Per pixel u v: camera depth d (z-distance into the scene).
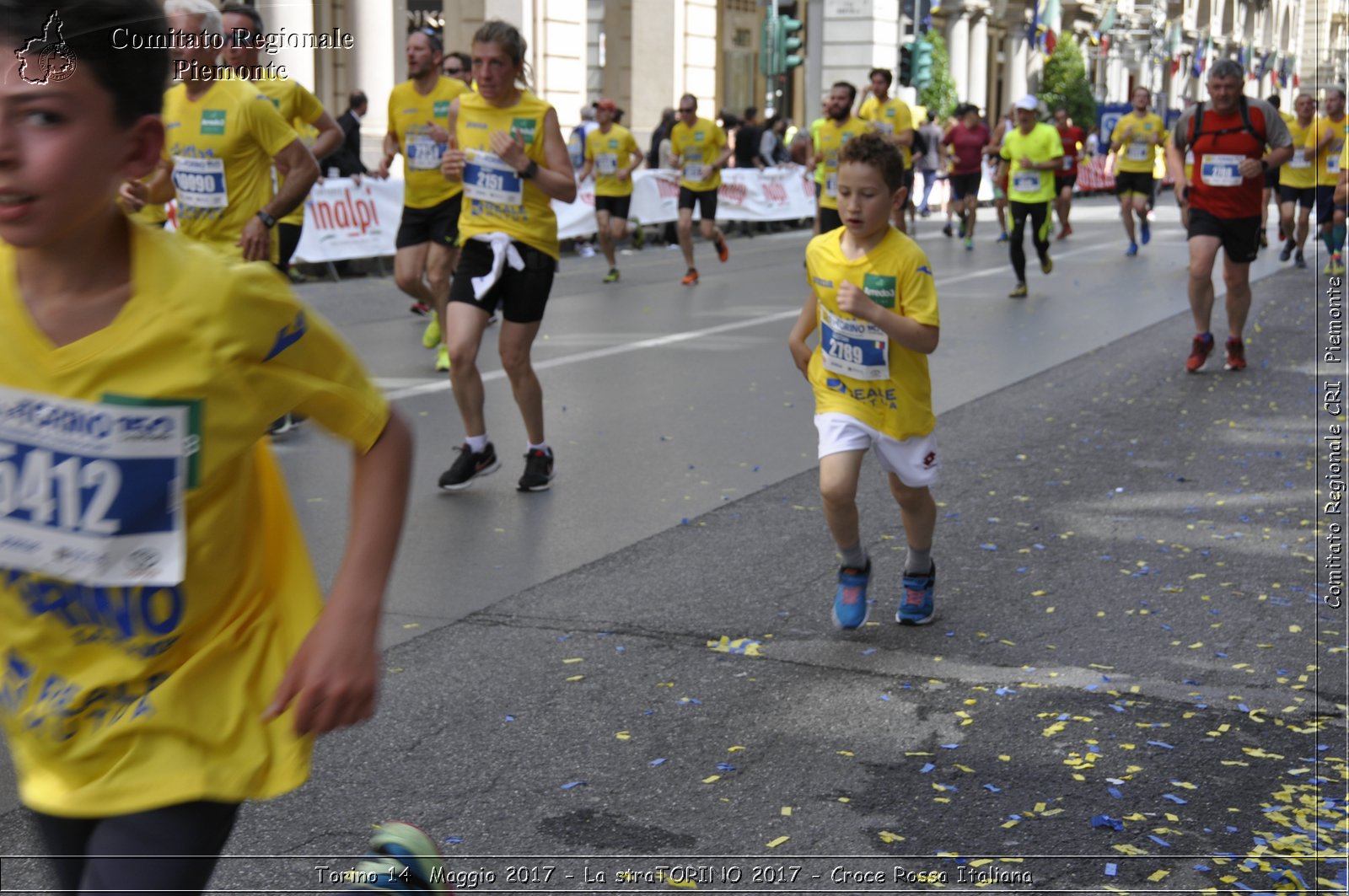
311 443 7.19
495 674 4.09
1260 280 16.06
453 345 6.21
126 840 1.70
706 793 3.34
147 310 1.58
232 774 1.74
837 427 4.34
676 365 9.88
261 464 1.86
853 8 33.84
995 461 7.09
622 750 3.57
